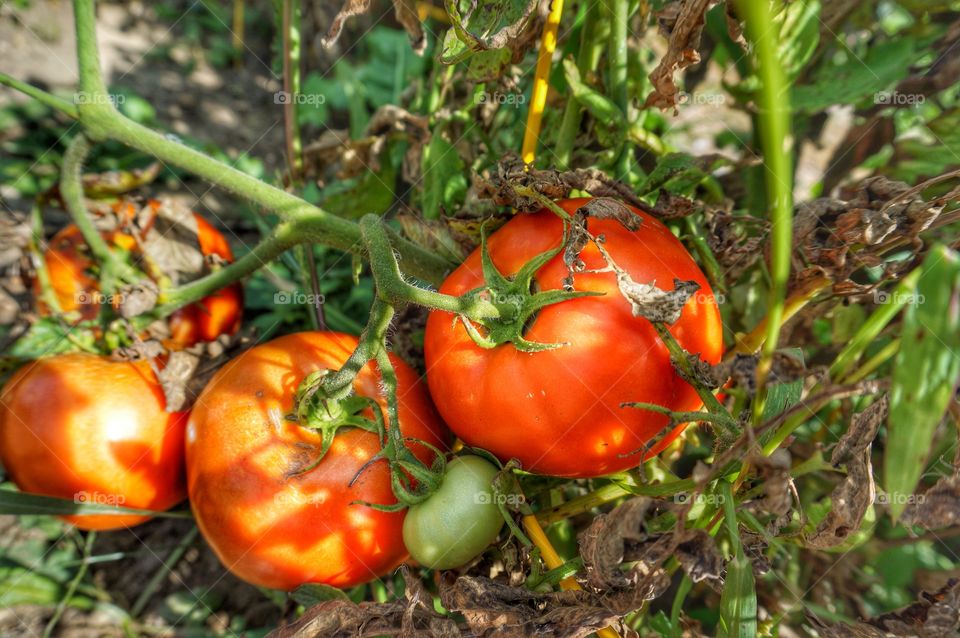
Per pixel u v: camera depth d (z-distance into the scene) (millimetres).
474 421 246
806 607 247
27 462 276
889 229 236
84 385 280
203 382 292
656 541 216
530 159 297
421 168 344
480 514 244
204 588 350
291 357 269
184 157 292
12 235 337
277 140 523
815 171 438
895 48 314
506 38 246
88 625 336
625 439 236
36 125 476
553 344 229
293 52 346
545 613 239
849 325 310
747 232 330
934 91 315
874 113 342
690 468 341
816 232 249
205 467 258
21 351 299
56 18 540
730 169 358
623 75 303
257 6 614
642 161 386
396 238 297
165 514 299
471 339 245
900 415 190
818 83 317
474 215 275
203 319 308
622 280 225
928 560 335
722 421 222
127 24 582
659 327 225
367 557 260
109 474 278
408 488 250
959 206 260
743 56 326
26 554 343
